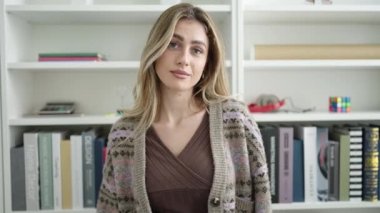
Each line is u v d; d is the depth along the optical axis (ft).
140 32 4.98
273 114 4.34
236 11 4.16
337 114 4.36
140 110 2.81
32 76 4.89
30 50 4.84
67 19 4.58
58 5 4.04
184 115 2.80
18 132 4.38
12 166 4.13
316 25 5.11
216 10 4.16
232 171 2.63
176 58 2.57
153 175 2.58
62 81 4.96
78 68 4.23
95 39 4.96
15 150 4.12
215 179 2.52
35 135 4.17
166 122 2.79
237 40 4.18
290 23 5.05
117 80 5.00
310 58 4.52
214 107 2.79
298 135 4.54
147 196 2.56
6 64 4.01
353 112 4.65
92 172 4.23
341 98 4.68
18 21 4.39
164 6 4.11
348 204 4.36
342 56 4.55
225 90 2.92
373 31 5.16
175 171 2.56
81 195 4.24
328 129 4.71
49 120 4.16
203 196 2.56
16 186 4.14
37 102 4.94
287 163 4.32
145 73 2.76
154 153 2.64
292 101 5.15
